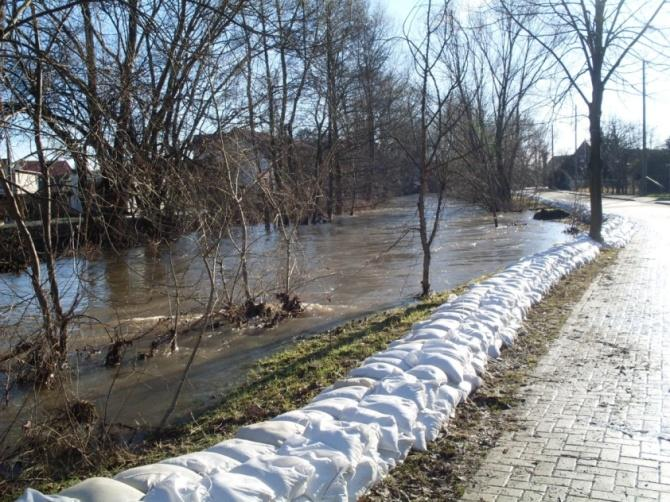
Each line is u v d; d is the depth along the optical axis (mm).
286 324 10453
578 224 27797
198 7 7098
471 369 5930
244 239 10172
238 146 9141
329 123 29609
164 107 7191
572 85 16656
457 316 7223
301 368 7289
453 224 32281
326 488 3486
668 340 7434
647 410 5270
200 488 3055
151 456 5270
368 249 21969
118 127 6199
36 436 5594
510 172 42812
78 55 6242
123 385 7691
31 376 6852
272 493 3146
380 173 47688
